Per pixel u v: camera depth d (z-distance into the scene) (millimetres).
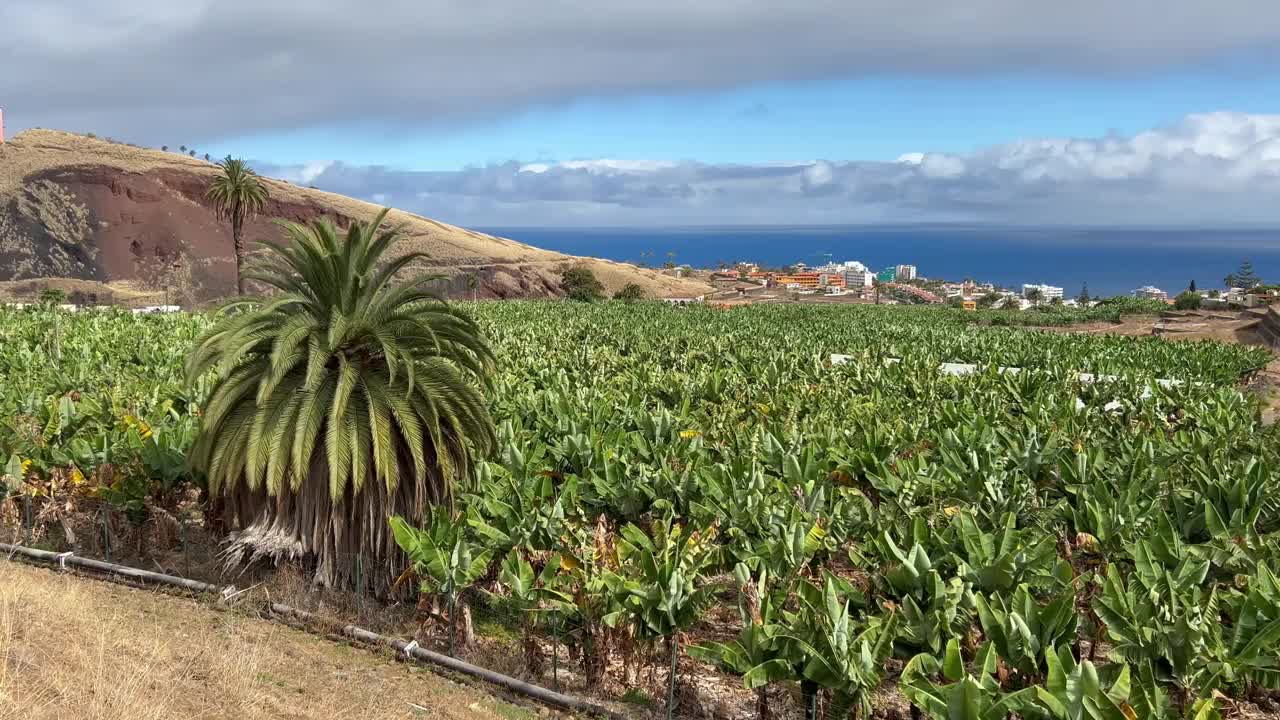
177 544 17047
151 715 9516
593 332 62094
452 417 14602
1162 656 10234
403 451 14602
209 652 12109
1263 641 9984
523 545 13883
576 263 186000
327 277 14430
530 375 36406
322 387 14336
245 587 14820
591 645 11875
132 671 10836
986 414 27062
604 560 13367
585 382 34406
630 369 40094
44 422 21219
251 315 14242
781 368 39625
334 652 12883
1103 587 11656
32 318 54812
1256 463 17062
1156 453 20750
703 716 11492
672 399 31453
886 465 18422
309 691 11367
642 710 11547
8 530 17094
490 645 13422
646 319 84562
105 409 22203
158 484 16516
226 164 75438
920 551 11766
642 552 11875
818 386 34250
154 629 12969
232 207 76062
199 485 16422
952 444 20328
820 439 21000
